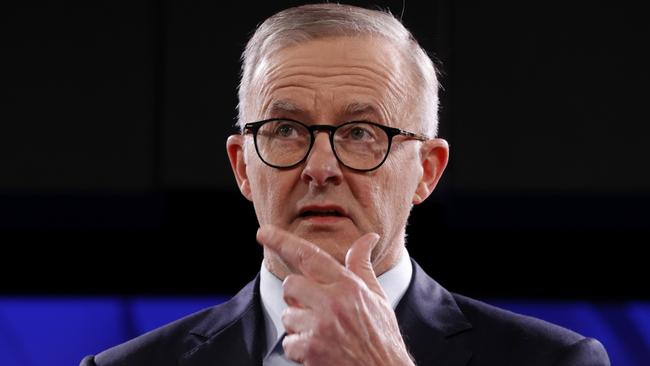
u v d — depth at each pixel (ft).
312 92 12.25
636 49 30.86
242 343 13.58
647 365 31.12
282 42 12.63
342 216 12.17
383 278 13.29
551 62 31.07
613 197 31.12
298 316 10.79
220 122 31.71
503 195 31.30
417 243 31.63
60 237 32.30
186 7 31.71
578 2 30.99
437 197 31.50
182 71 31.73
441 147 13.44
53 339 31.94
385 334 10.83
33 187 32.19
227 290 32.19
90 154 32.09
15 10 31.99
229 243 32.12
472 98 31.22
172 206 32.17
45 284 32.24
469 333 13.44
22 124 32.12
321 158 12.07
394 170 12.42
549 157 31.24
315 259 10.87
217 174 31.78
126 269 32.24
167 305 32.30
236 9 31.55
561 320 31.45
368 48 12.59
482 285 31.58
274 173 12.27
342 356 10.64
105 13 31.94
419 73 13.14
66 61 32.04
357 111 12.24
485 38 31.01
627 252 31.22
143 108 31.94
